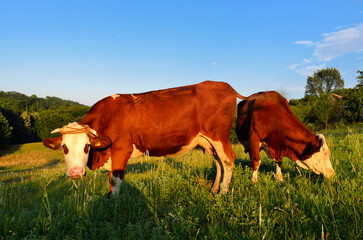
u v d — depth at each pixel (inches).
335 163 203.8
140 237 117.3
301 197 147.4
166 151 187.0
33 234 118.7
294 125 191.0
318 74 3102.9
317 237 112.3
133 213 144.3
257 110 204.8
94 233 121.9
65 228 132.8
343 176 181.5
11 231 121.7
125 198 161.0
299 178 191.0
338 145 286.2
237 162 271.1
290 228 120.1
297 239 106.0
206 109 185.9
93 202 152.7
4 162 1146.0
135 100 183.6
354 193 145.7
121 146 176.1
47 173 328.2
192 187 178.5
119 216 142.9
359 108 823.1
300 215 126.0
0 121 1667.1
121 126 176.9
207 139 191.8
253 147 207.6
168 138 181.6
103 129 179.6
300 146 188.7
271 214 131.0
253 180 190.2
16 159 1227.9
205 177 225.9
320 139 183.5
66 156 154.1
